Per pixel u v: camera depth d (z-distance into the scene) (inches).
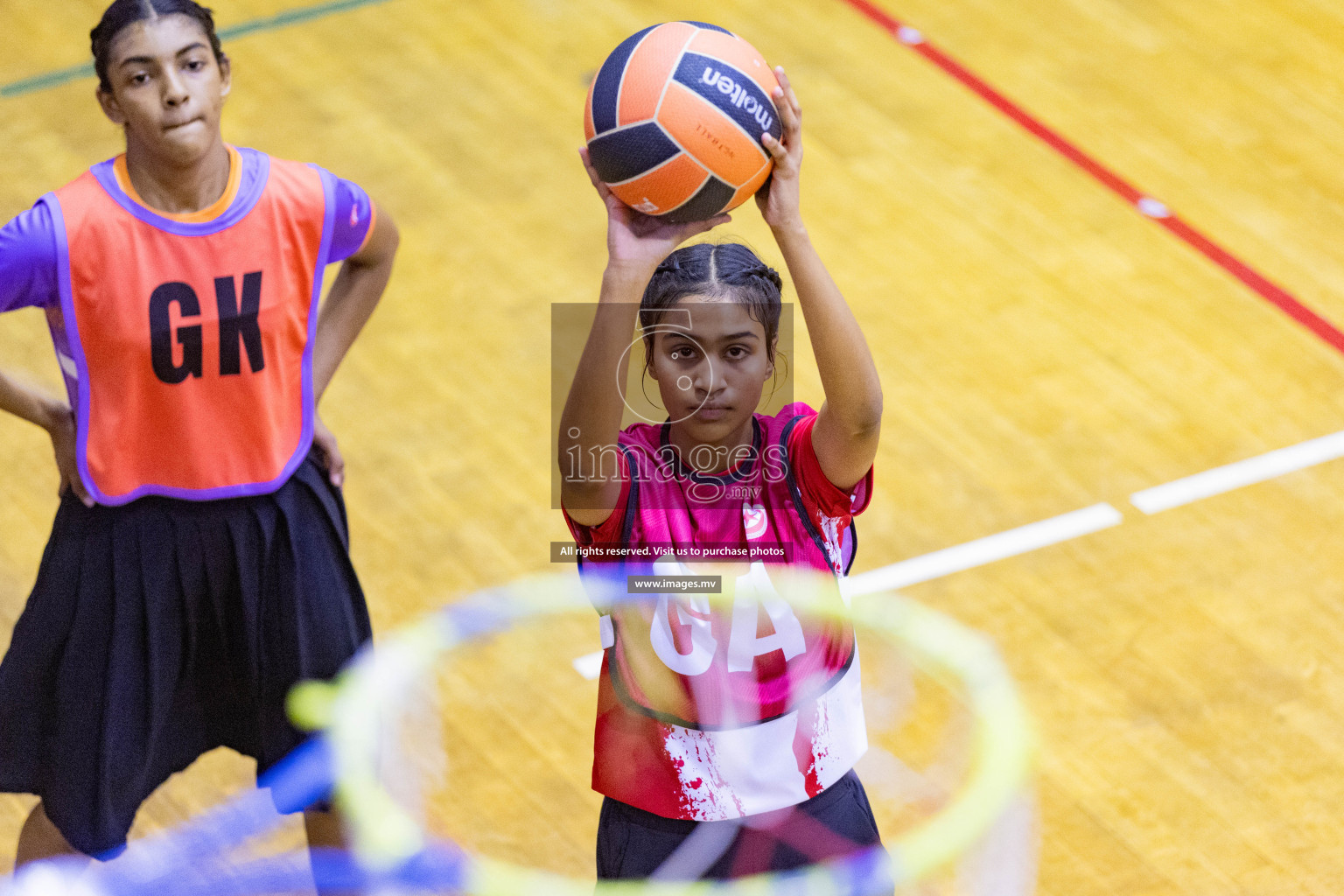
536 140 744.3
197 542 358.3
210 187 340.5
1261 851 425.1
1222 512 550.6
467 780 442.9
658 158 285.4
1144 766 451.2
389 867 403.5
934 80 797.9
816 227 690.8
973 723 463.5
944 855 416.8
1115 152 749.9
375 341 622.8
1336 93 800.9
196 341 343.0
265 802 435.8
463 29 826.8
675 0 863.1
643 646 308.3
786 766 308.3
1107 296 658.8
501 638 495.5
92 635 358.3
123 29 319.9
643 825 311.9
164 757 376.8
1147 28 851.4
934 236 690.2
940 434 583.2
